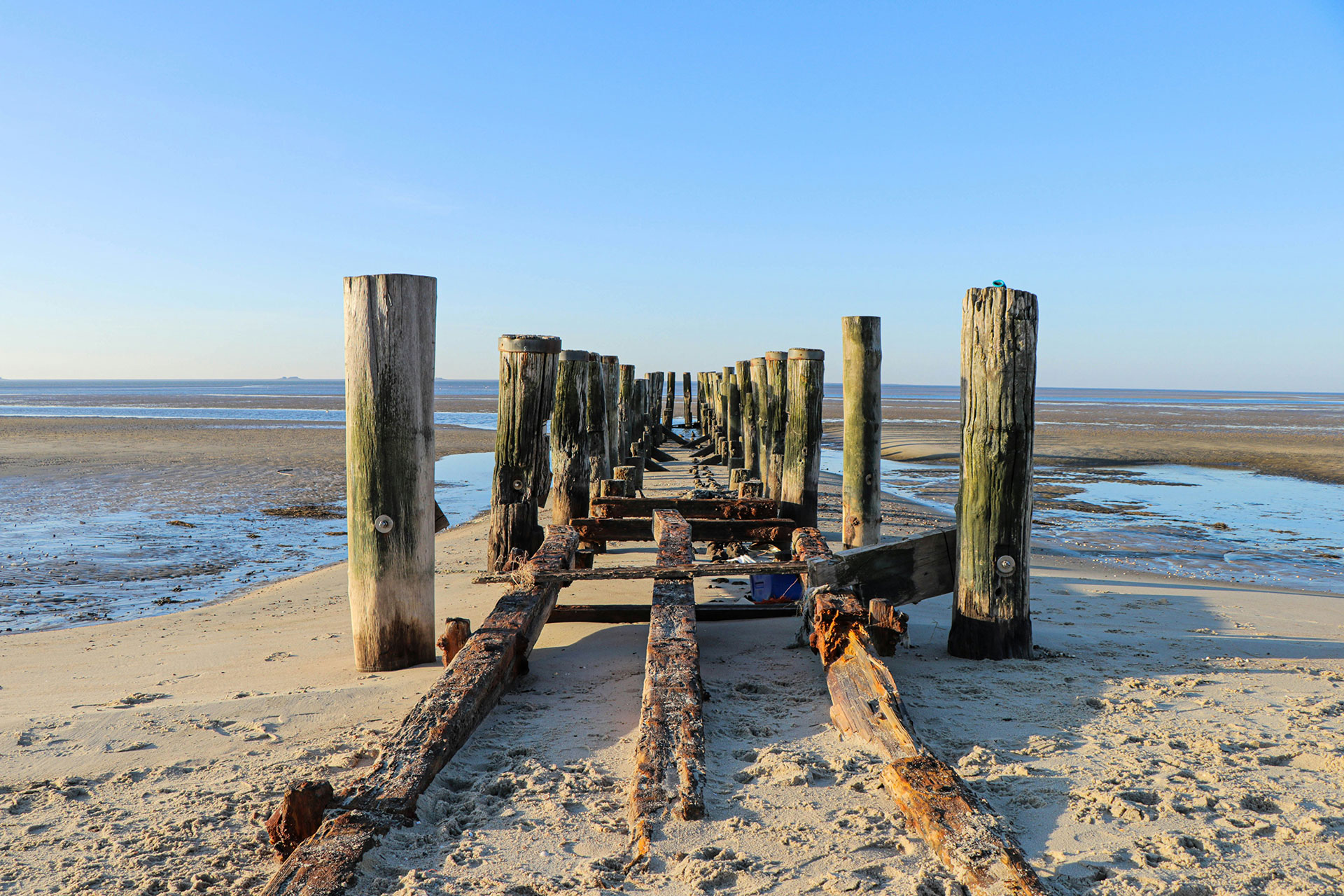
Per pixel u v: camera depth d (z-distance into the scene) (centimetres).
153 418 4806
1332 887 233
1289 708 391
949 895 222
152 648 595
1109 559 1027
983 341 472
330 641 586
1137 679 441
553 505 888
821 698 406
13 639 659
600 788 302
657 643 399
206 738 378
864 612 418
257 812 290
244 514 1413
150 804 309
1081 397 15838
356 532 488
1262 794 295
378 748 358
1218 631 577
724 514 813
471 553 954
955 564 536
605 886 233
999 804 290
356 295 477
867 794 290
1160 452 2722
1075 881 237
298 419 4791
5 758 358
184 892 246
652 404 2566
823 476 1862
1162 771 316
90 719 404
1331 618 638
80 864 264
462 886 233
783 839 259
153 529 1256
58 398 9250
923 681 441
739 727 364
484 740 354
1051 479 1984
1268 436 3659
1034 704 402
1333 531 1274
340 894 221
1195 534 1234
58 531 1237
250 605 762
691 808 270
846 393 884
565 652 512
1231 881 237
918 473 2088
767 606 577
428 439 498
